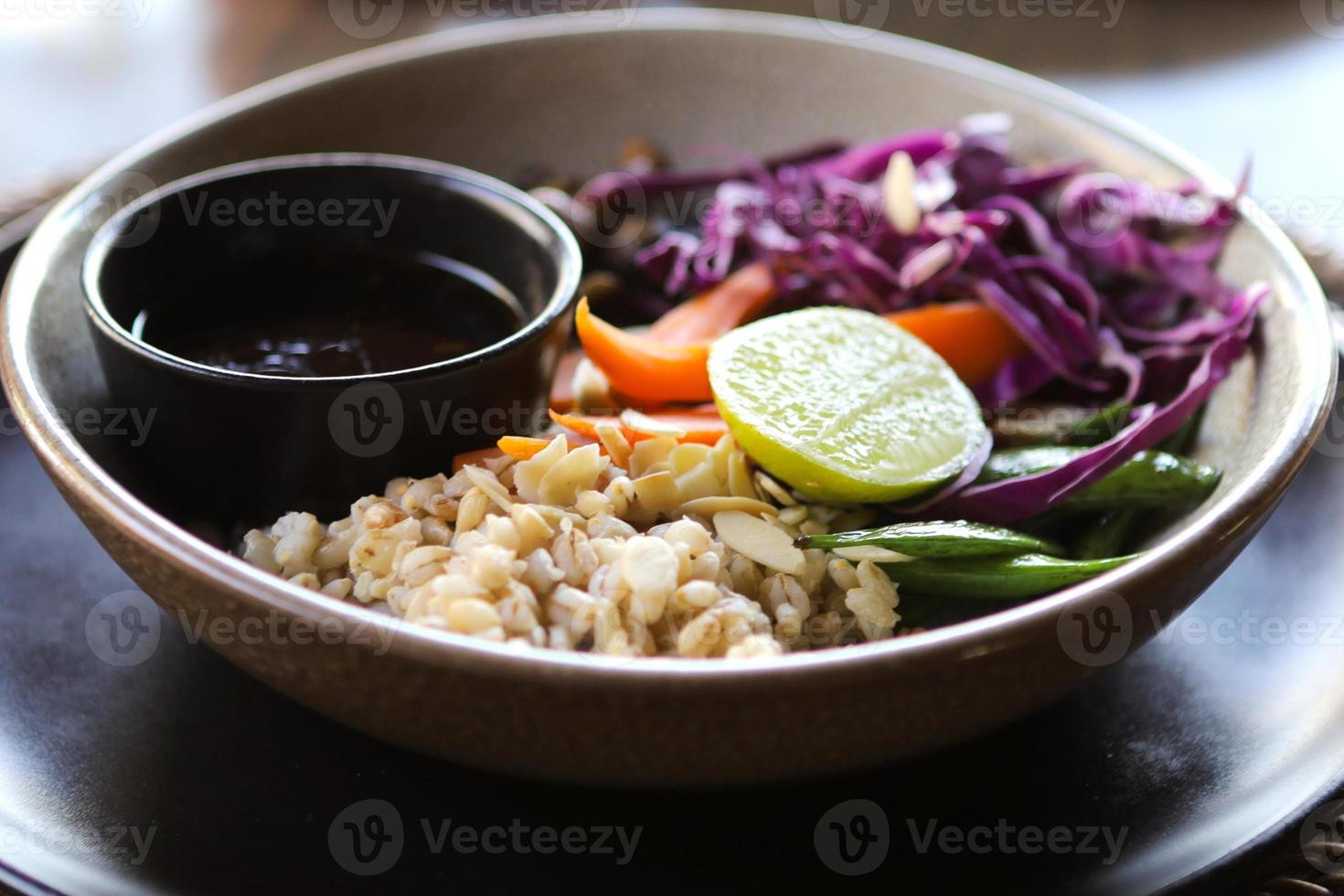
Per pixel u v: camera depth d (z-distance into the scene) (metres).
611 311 0.40
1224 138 0.52
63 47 0.56
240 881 0.28
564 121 0.43
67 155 0.49
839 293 0.39
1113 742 0.31
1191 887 0.28
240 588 0.28
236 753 0.30
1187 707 0.32
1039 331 0.38
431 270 0.37
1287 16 0.61
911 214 0.39
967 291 0.39
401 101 0.42
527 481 0.31
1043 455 0.34
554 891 0.28
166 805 0.29
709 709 0.27
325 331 0.35
